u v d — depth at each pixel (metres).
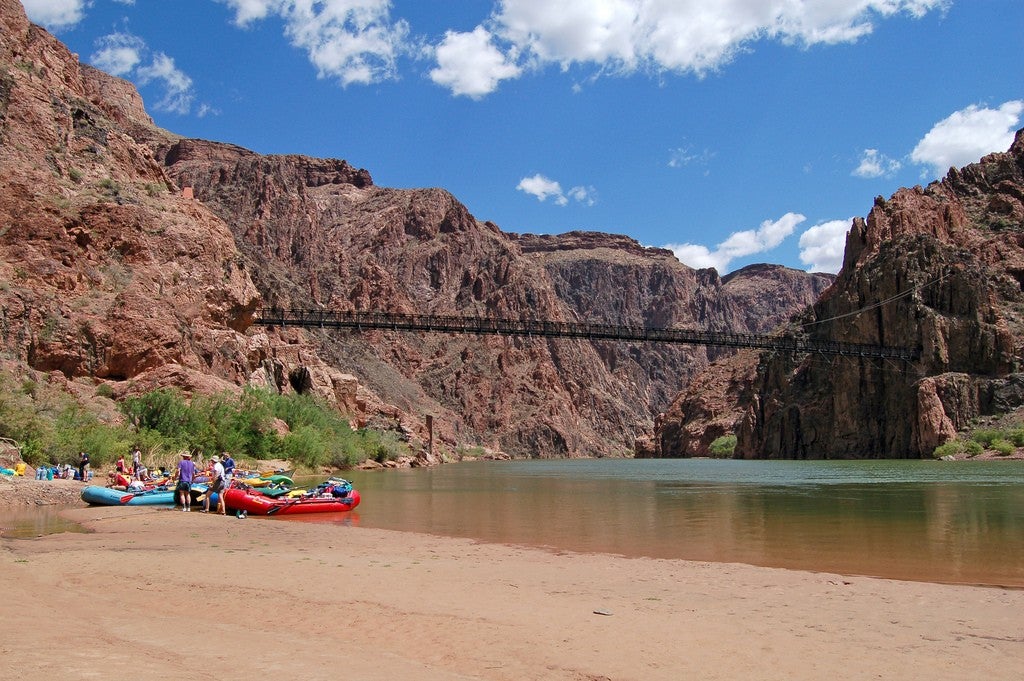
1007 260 138.12
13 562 18.02
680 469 109.06
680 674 10.92
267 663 10.54
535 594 15.95
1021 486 56.31
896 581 18.05
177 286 78.31
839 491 53.47
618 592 16.36
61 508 33.91
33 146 77.75
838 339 150.62
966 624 13.89
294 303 166.50
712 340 144.50
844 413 141.88
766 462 132.00
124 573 17.08
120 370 64.31
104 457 48.16
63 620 12.41
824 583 17.73
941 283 135.00
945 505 40.81
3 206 67.12
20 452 43.00
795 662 11.52
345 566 18.80
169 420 58.06
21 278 63.44
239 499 34.53
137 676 9.34
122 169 87.44
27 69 86.75
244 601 14.66
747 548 24.78
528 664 11.23
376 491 56.56
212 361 76.38
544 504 43.53
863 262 152.88
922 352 131.88
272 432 70.88
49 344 58.31
